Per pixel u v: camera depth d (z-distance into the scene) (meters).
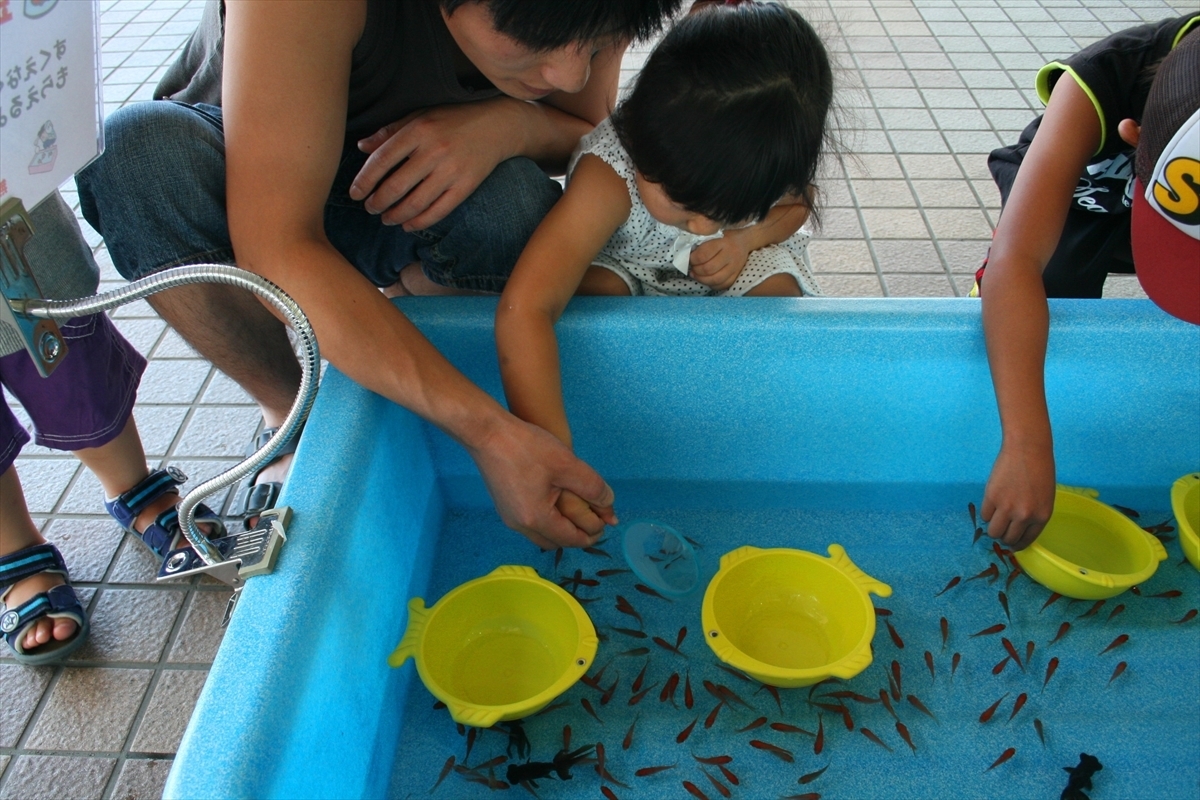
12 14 0.52
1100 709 0.97
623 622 1.07
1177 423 1.14
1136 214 1.01
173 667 1.19
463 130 1.05
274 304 0.64
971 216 2.05
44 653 1.19
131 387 1.22
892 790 0.91
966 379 1.10
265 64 0.83
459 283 1.25
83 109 0.61
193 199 1.01
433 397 0.85
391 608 1.00
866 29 2.89
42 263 1.02
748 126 0.93
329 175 0.90
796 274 1.30
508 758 0.94
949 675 1.01
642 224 1.16
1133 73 1.10
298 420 0.70
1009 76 2.61
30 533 1.27
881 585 0.99
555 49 0.79
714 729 0.96
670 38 0.98
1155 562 1.02
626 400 1.14
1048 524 1.15
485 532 1.19
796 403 1.13
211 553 0.81
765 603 1.08
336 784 0.81
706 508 1.24
